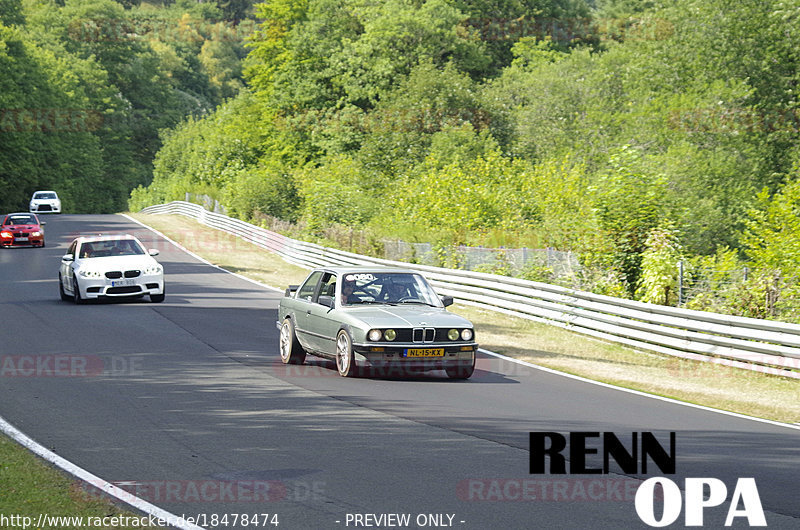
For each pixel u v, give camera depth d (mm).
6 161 143750
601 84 84938
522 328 32531
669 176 56000
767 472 13055
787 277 29656
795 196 35219
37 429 15445
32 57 159750
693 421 17109
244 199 83812
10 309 35000
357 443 14578
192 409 17312
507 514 10906
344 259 50469
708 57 64062
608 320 29703
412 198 65062
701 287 32594
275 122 129375
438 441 14797
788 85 62281
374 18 119312
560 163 76062
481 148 91812
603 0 144125
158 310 34938
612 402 19031
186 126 193875
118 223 95000
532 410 17750
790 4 59656
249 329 30109
